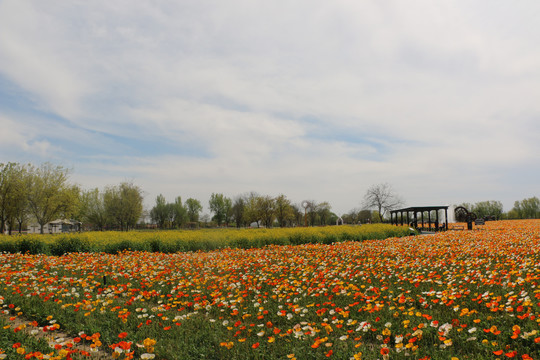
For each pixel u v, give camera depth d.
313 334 4.67
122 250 17.75
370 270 9.76
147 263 12.14
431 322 4.76
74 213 43.62
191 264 11.86
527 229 28.09
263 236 20.70
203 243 19.42
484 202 72.12
